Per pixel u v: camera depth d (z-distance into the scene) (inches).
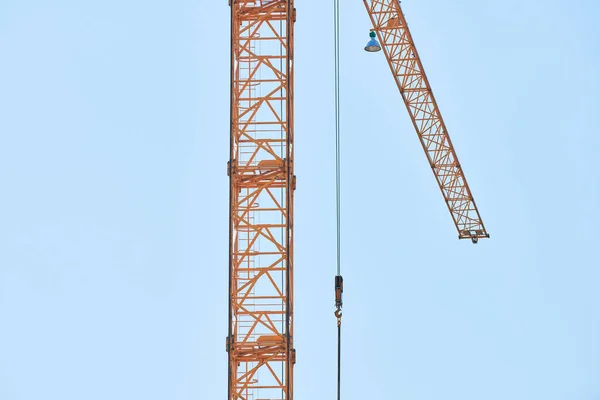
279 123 5585.6
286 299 5374.0
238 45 5669.3
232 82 5551.2
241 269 5467.5
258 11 5708.7
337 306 5403.5
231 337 5354.3
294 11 5767.7
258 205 5551.2
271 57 5644.7
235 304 5438.0
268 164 5526.6
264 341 5359.3
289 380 5349.4
